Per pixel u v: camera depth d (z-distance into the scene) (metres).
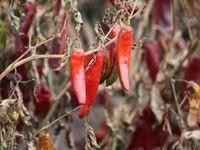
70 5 2.47
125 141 3.85
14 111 2.60
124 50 2.33
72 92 4.27
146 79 3.98
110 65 2.42
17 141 3.37
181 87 3.71
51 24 3.38
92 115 5.11
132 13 2.41
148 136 3.86
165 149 3.70
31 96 3.28
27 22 3.21
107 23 2.49
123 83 2.29
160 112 3.66
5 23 3.27
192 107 2.88
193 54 3.68
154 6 4.21
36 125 3.35
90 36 4.88
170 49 4.02
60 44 3.29
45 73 3.44
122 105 3.84
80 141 5.11
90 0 5.18
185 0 3.87
